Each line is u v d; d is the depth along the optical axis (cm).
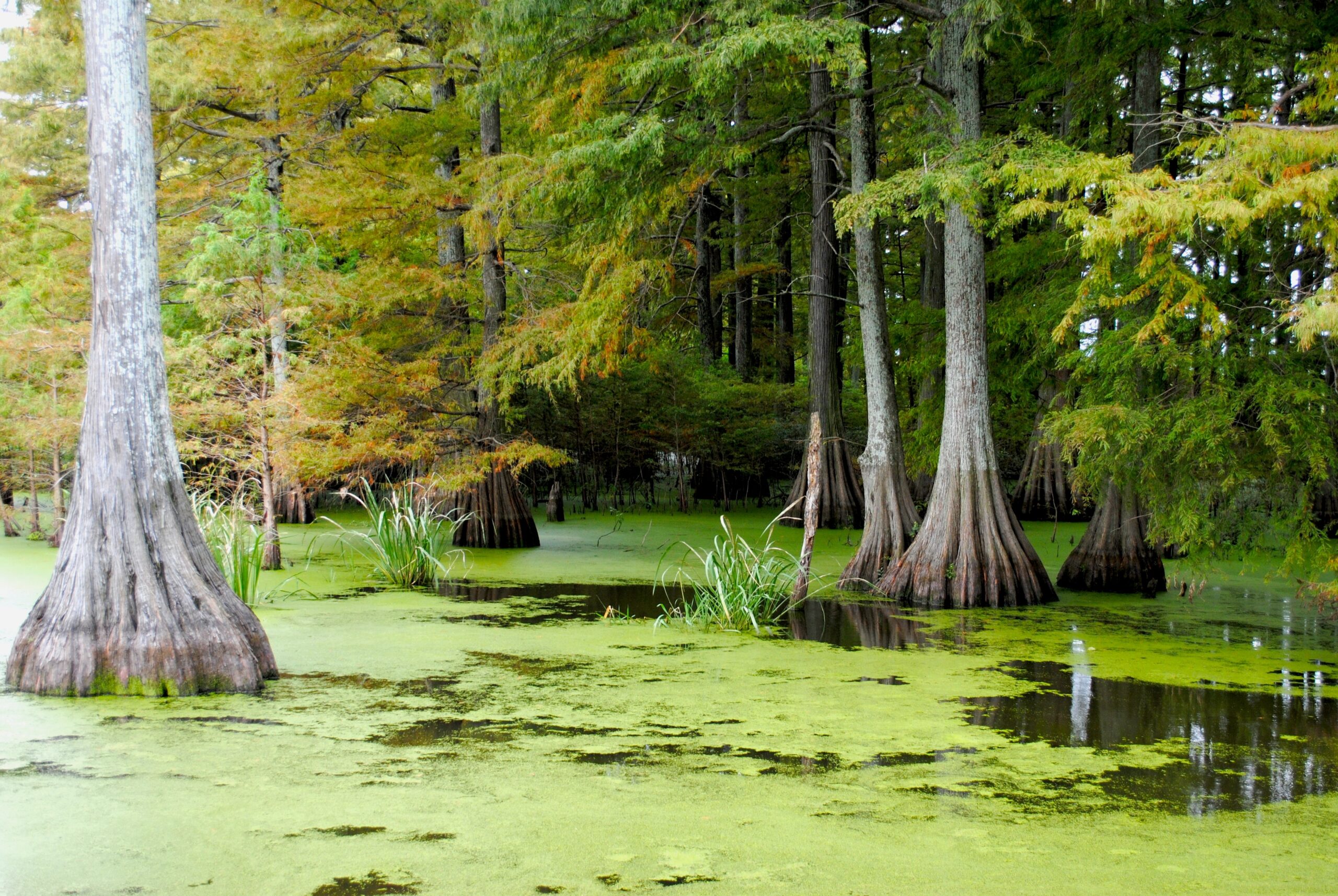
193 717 507
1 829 349
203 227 1083
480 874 312
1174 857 336
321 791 393
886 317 1128
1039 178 693
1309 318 454
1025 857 334
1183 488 777
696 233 2164
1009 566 951
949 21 978
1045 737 494
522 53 1063
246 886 301
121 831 347
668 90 1110
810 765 437
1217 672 659
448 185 1319
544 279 1505
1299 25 895
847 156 1622
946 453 983
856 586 1065
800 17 911
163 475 574
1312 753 470
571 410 1983
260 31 1348
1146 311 888
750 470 2098
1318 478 706
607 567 1209
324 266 1304
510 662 659
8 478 1606
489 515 1416
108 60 564
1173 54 1282
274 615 842
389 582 1070
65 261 1381
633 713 527
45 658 551
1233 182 547
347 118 1723
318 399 1140
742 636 769
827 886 306
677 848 336
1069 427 822
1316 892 308
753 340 2642
